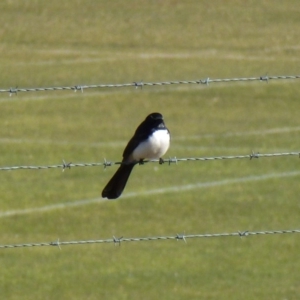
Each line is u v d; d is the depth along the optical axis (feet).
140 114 88.89
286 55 114.01
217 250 54.03
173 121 86.22
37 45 118.21
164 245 55.01
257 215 59.82
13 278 49.96
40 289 48.37
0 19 128.57
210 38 122.11
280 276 49.93
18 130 82.23
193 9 134.72
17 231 57.16
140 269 51.19
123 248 54.49
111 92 96.53
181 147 76.84
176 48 117.50
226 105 91.66
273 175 68.54
